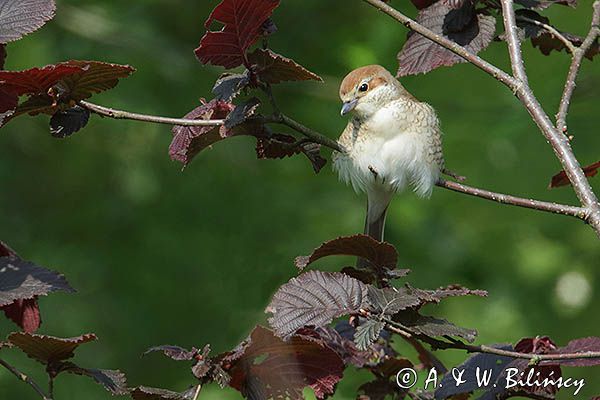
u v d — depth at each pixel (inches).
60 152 550.0
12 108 193.8
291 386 185.3
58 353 187.0
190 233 537.3
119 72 192.2
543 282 518.6
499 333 488.4
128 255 535.5
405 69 226.1
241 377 187.0
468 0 226.5
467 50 218.1
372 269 187.3
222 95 197.5
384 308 173.8
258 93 525.7
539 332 506.3
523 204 208.2
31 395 456.8
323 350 184.4
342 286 177.8
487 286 517.3
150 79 531.5
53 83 191.6
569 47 231.8
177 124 204.8
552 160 492.7
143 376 509.7
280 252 516.4
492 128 490.0
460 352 428.5
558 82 466.0
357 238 182.4
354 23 532.1
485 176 508.1
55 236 543.8
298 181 541.3
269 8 189.9
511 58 216.1
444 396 192.5
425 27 225.6
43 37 518.6
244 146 541.6
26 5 193.5
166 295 524.7
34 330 202.7
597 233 198.5
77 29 521.3
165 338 517.0
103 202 547.2
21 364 460.1
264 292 513.7
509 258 522.3
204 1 542.3
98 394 476.1
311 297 176.4
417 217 511.5
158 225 541.3
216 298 520.4
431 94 506.9
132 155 535.8
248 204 536.7
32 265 184.7
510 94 488.4
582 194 202.4
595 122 479.5
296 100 534.6
